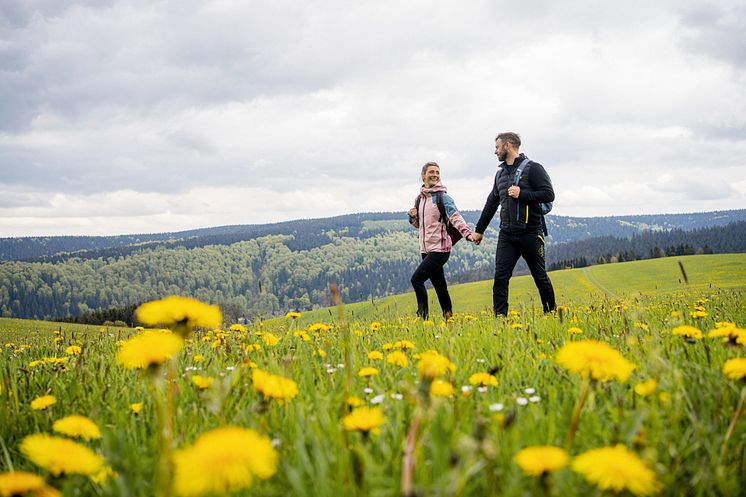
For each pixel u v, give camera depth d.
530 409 1.70
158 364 1.34
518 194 6.75
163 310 1.38
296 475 1.08
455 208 7.13
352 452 1.20
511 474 1.17
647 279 65.56
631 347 2.41
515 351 2.71
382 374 2.43
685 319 3.77
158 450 1.35
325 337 3.59
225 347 3.03
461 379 2.21
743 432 1.46
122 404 2.01
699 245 187.00
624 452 0.97
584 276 70.38
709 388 1.80
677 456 1.28
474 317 6.06
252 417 1.63
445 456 1.15
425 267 7.15
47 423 1.80
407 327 4.63
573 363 1.37
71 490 1.19
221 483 0.79
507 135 7.10
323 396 1.92
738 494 1.18
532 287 62.22
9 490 0.93
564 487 1.11
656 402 1.55
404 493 0.97
